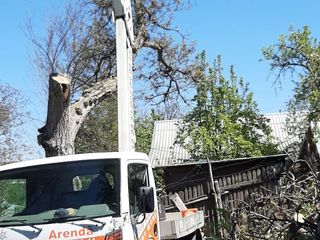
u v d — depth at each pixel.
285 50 26.98
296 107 26.27
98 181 6.34
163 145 31.58
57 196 6.29
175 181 18.08
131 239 5.87
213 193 17.12
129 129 10.05
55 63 18.33
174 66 20.91
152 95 22.00
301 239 9.47
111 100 23.69
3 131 19.94
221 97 27.69
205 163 17.84
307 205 10.91
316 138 20.69
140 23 18.23
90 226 5.87
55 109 10.24
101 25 19.12
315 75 24.52
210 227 11.35
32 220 6.05
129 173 6.56
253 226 11.21
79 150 23.88
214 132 27.48
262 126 27.23
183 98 21.97
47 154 10.50
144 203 6.42
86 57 18.95
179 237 9.46
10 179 6.51
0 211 6.22
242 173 18.16
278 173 18.03
